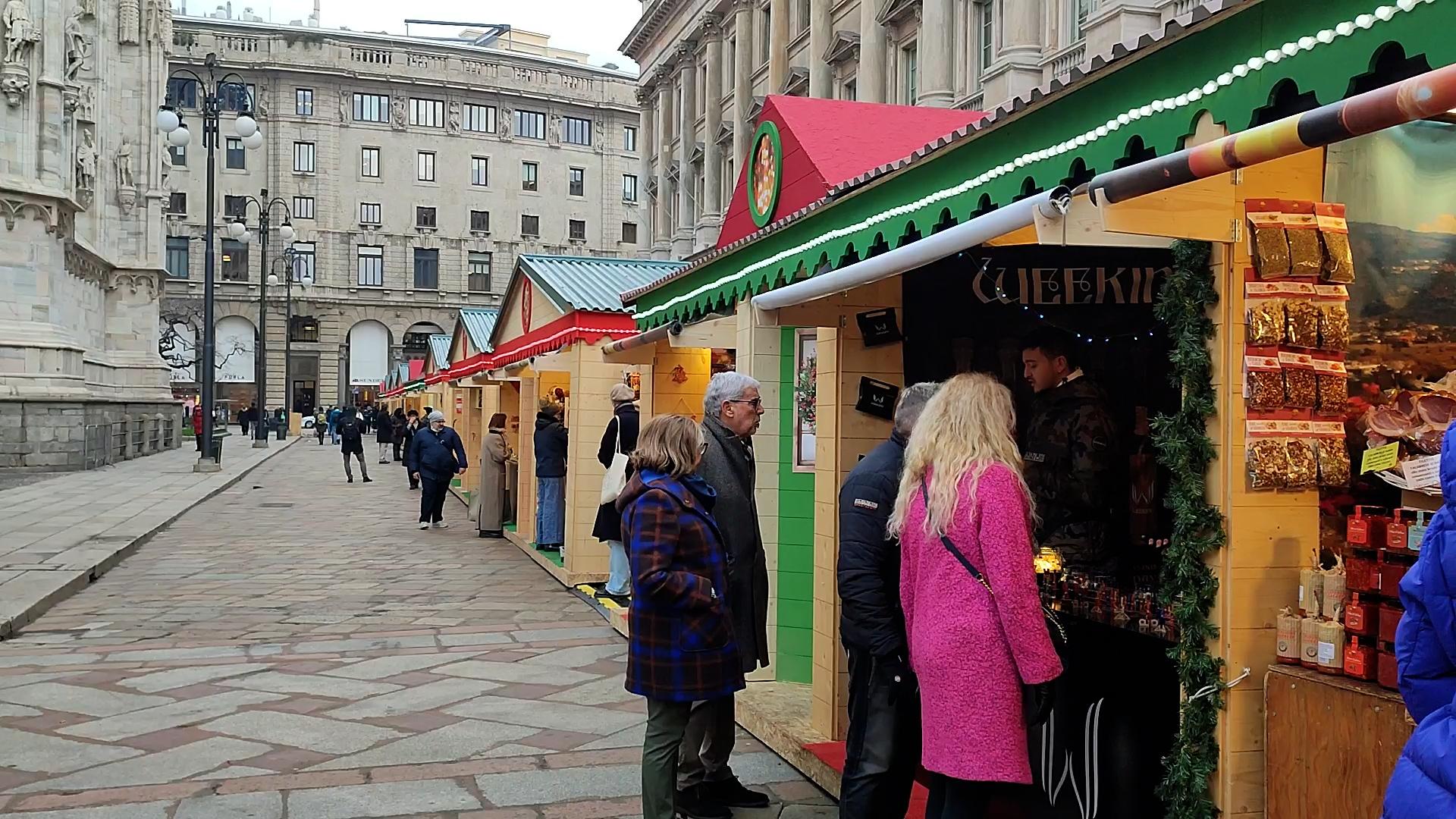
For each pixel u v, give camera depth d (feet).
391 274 242.78
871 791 13.05
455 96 246.27
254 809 16.44
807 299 16.42
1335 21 9.05
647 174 175.52
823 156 21.80
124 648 28.19
